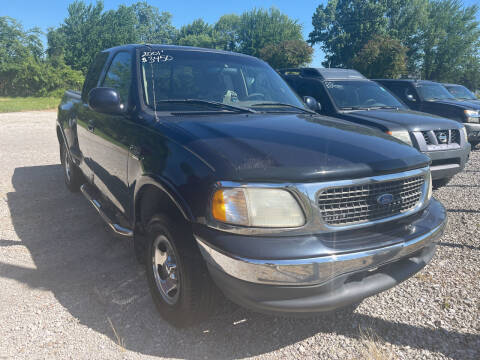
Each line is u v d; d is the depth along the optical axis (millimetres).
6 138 11281
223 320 2748
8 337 2549
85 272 3426
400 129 5301
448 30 56312
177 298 2502
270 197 2066
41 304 2926
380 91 7211
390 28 58438
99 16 63875
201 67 3521
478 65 54938
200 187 2182
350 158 2262
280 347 2486
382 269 2369
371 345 2486
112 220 3379
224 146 2291
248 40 61469
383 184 2314
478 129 8938
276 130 2580
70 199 5461
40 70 39812
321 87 6840
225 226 2088
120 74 3654
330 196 2145
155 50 3529
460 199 5410
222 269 2098
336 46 58281
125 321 2732
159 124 2734
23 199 5445
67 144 5254
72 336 2570
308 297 2082
